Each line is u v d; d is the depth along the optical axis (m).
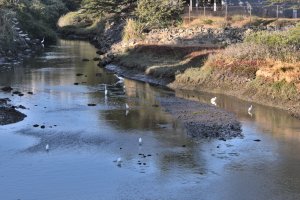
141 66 47.81
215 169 22.80
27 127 29.25
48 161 23.72
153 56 49.69
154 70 45.53
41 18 89.56
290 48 39.16
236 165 23.28
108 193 20.38
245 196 20.11
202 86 40.53
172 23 62.66
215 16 64.56
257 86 36.72
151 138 27.33
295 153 24.78
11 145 25.95
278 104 34.22
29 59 58.56
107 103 35.84
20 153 24.77
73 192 20.44
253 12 65.56
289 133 28.09
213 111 33.19
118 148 25.66
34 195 20.14
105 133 28.27
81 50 69.31
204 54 45.09
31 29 77.38
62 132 28.34
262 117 31.56
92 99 37.19
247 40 45.50
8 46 59.75
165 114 32.59
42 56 61.59
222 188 20.84
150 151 25.19
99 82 44.31
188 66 44.34
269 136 27.56
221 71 40.47
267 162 23.62
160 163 23.56
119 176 22.03
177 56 47.84
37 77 46.31
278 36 43.03
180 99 37.16
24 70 50.34
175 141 26.81
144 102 36.25
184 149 25.50
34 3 91.00
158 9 62.88
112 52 56.78
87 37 89.69
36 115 32.12
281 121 30.64
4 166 23.06
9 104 34.56
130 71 48.56
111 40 69.00
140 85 43.22
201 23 61.31
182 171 22.58
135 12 69.25
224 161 23.78
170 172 22.47
